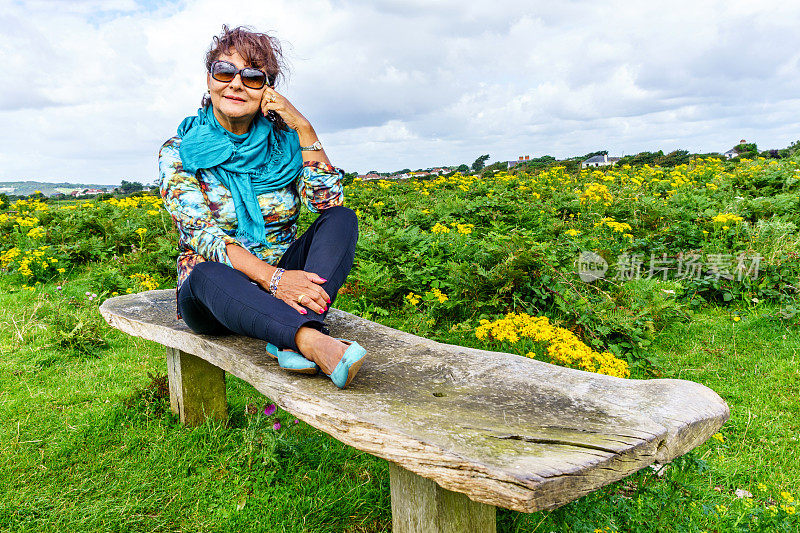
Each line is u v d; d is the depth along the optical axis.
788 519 2.17
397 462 1.57
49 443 2.91
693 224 6.32
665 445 1.59
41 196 12.95
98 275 6.02
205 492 2.51
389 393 1.89
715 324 4.57
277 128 2.56
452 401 1.82
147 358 4.21
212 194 2.46
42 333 4.62
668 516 2.19
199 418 3.08
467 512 1.71
